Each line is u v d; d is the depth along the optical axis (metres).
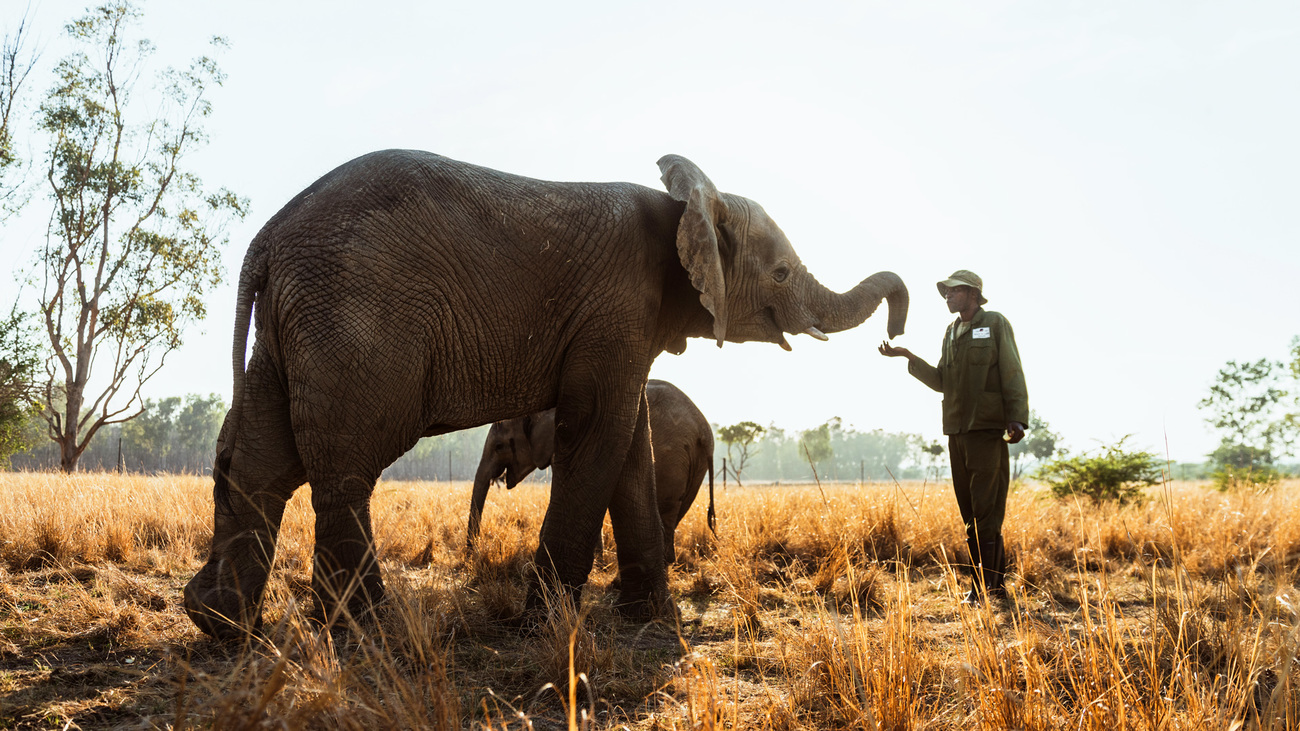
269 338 3.92
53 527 5.96
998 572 5.40
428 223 4.04
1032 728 2.40
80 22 32.00
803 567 6.39
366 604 3.74
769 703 2.83
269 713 2.03
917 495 8.66
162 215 34.28
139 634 3.72
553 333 4.47
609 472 4.58
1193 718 2.32
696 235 4.72
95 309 33.03
